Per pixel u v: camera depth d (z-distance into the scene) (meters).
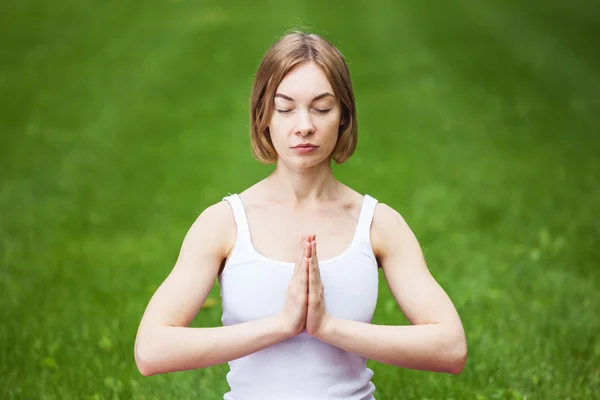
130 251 12.81
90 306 10.34
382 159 17.55
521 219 13.48
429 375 7.97
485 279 10.80
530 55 28.33
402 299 4.80
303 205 4.80
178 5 39.53
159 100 23.91
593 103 22.30
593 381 7.81
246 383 4.73
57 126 20.97
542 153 17.86
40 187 16.11
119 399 7.80
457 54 28.70
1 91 24.52
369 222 4.80
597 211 13.82
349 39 31.72
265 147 4.86
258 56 29.45
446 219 13.66
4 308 10.20
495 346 8.58
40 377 8.25
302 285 4.45
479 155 17.75
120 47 30.97
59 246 13.09
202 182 16.58
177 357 4.55
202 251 4.73
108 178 16.89
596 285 10.73
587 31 32.34
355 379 4.80
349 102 4.77
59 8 38.03
